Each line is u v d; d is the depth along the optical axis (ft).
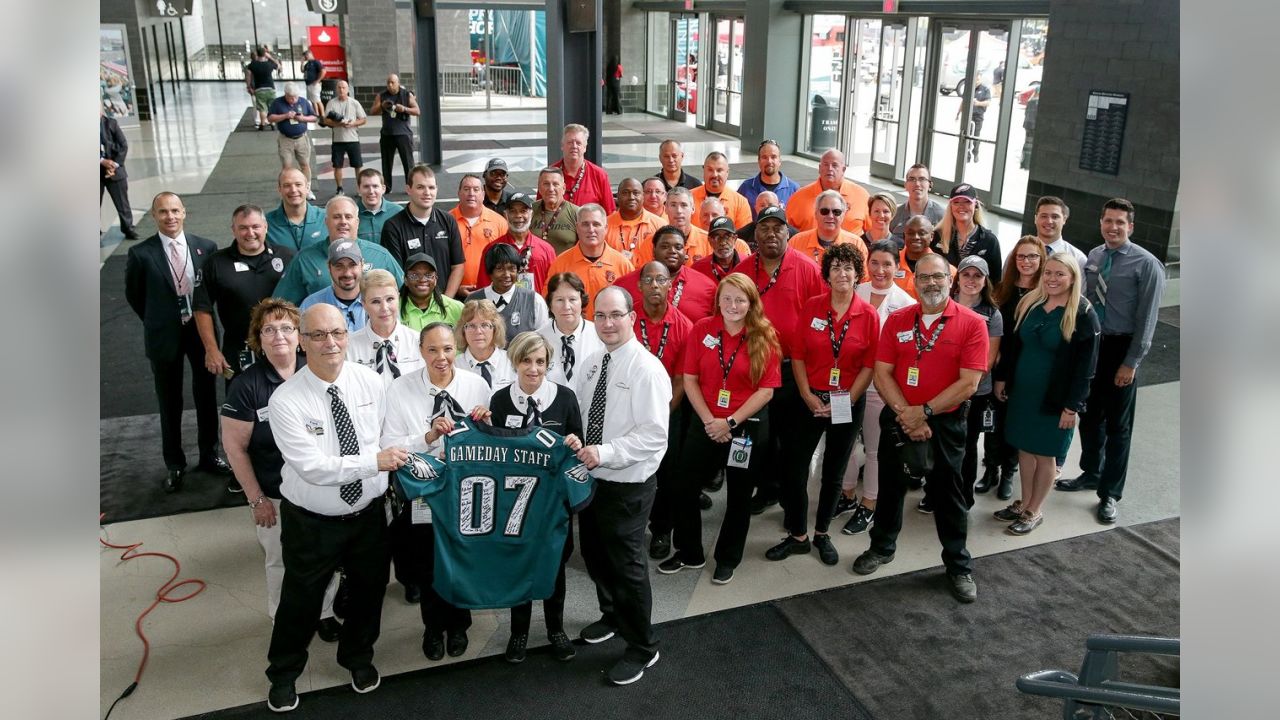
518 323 17.37
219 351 18.85
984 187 46.62
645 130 73.15
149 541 17.58
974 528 18.57
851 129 57.36
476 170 54.44
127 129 69.72
